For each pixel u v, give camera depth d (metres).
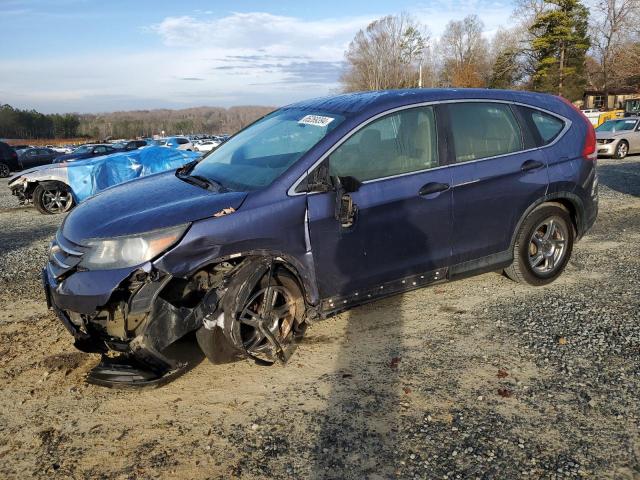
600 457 2.67
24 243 7.85
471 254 4.36
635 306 4.47
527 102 4.77
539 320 4.27
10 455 2.82
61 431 3.02
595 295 4.75
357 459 2.72
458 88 4.55
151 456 2.79
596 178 5.10
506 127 4.57
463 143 4.29
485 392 3.27
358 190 3.74
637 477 2.53
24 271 6.16
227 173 3.96
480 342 3.93
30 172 10.87
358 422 3.02
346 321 4.38
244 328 3.54
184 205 3.33
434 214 4.06
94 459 2.77
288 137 4.02
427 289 5.05
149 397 3.33
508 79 56.41
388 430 2.94
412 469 2.63
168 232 3.11
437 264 4.20
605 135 17.86
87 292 3.07
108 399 3.33
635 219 7.87
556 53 50.88
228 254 3.29
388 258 3.93
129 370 3.17
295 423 3.03
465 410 3.09
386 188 3.85
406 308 4.62
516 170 4.48
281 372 3.59
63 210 10.91
